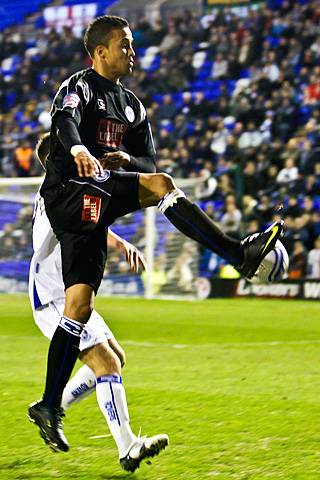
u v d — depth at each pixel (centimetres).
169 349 1750
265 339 1936
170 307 2678
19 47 4856
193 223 812
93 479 791
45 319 898
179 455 864
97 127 846
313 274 3062
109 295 3120
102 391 812
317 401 1134
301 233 3089
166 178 822
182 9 4681
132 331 2070
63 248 824
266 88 3866
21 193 3088
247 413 1055
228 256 816
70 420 1021
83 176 786
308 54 3906
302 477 781
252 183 3391
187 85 4244
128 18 4812
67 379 815
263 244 795
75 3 5012
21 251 3103
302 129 3562
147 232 3036
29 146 4044
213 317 2388
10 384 1256
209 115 3928
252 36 4172
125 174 828
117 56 848
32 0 5119
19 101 4528
